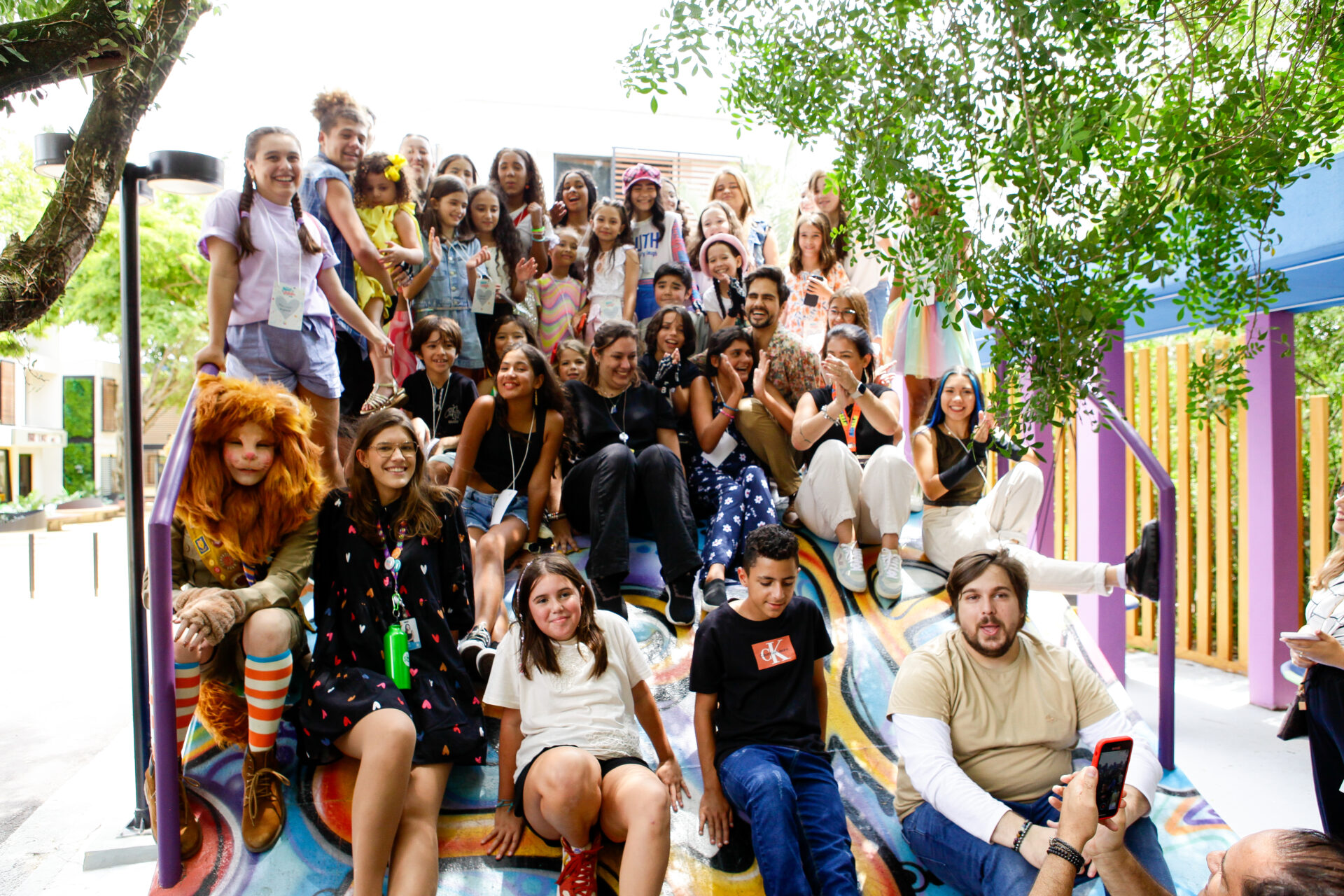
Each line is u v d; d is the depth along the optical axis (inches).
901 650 144.2
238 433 107.2
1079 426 234.7
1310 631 126.0
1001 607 106.9
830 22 97.3
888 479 155.5
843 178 103.3
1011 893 92.8
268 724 103.2
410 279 190.7
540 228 208.8
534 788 100.0
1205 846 112.8
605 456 145.4
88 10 117.0
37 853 144.9
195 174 142.1
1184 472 243.9
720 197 252.4
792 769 109.0
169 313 559.2
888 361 193.3
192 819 101.7
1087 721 109.5
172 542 109.7
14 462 830.5
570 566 109.6
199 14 140.8
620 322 162.4
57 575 447.5
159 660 96.1
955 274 93.7
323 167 167.0
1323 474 209.3
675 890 104.5
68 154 132.6
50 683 252.8
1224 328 100.4
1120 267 89.4
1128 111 85.3
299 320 138.2
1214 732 192.2
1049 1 83.2
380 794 94.8
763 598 113.2
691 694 132.5
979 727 108.2
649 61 97.5
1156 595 130.9
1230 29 99.9
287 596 107.5
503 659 109.7
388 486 115.5
